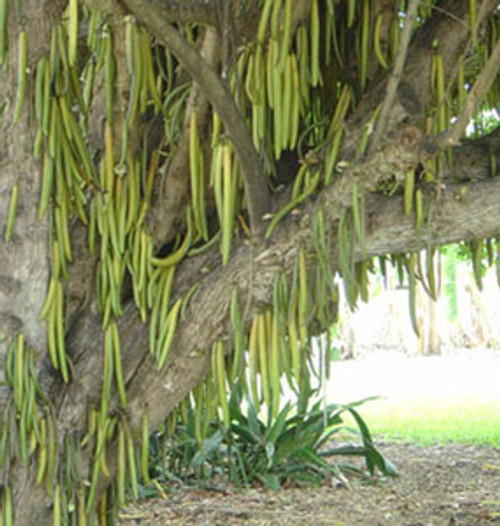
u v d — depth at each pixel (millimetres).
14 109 2961
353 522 5641
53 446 3070
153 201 3223
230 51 2871
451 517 5695
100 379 3193
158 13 2432
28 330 3088
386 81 3002
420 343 22703
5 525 3059
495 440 8805
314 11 2736
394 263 3293
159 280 3102
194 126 2893
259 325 2910
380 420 10812
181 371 3143
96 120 3266
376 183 2637
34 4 2756
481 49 3443
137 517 5844
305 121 3410
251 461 6914
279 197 2996
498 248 3107
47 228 3074
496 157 3029
